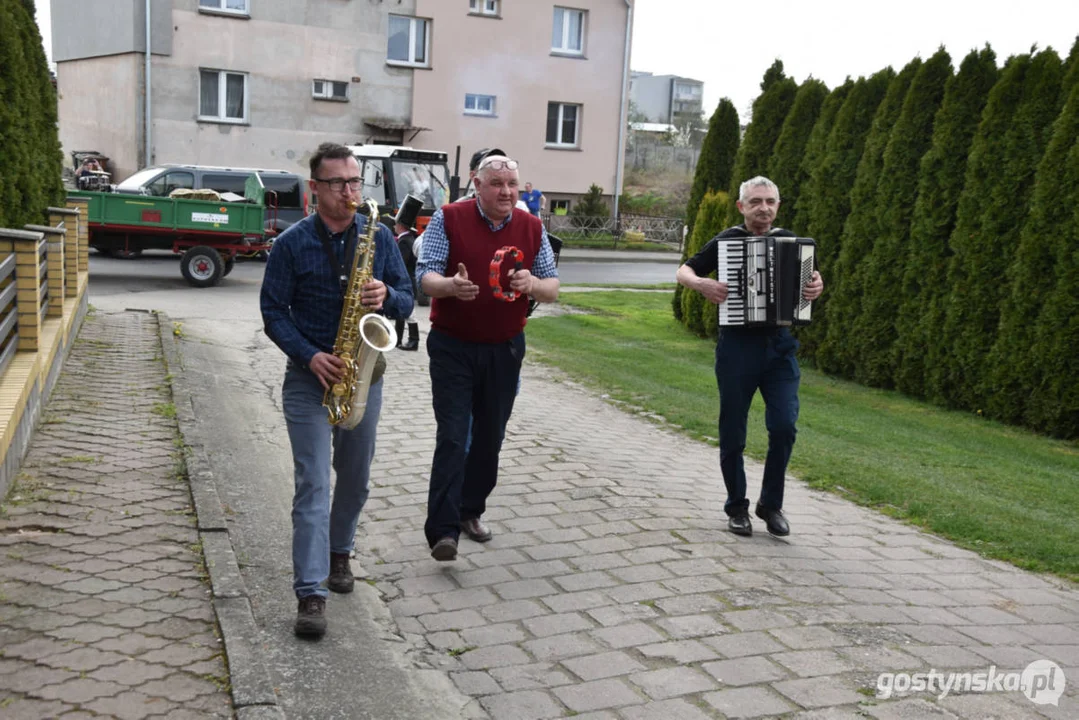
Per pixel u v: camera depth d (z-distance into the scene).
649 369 11.76
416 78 28.50
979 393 10.49
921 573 5.12
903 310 11.49
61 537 4.66
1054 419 9.55
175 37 25.06
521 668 3.86
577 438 7.77
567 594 4.58
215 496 5.34
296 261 4.05
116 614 3.90
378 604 4.46
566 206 32.28
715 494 6.45
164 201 16.27
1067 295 9.35
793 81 14.22
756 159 14.42
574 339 13.78
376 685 3.69
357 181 4.02
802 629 4.24
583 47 31.28
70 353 9.07
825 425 9.26
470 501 5.21
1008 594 4.89
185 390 7.97
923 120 11.33
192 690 3.37
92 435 6.41
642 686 3.71
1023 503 6.72
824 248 12.89
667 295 20.39
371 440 4.30
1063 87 9.68
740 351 5.34
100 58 26.48
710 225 15.28
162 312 12.50
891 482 6.89
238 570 4.38
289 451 6.94
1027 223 9.77
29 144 9.05
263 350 11.16
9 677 3.37
